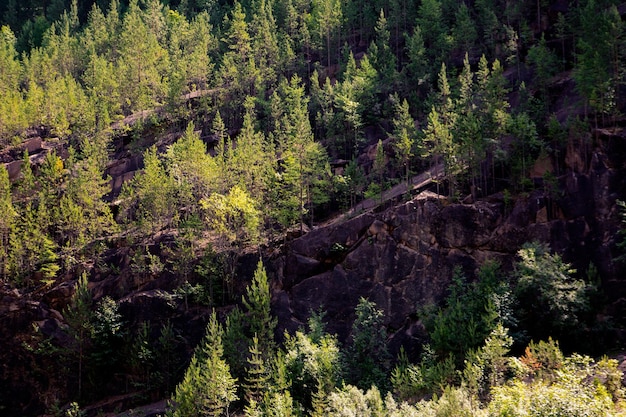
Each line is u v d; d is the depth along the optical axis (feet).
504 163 217.56
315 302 211.41
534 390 100.58
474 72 284.00
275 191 240.32
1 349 227.20
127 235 254.68
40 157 318.45
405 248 206.08
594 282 179.73
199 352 199.82
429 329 182.19
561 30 269.03
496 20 294.05
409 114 266.98
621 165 192.54
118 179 303.07
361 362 180.55
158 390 213.87
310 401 165.58
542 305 171.53
